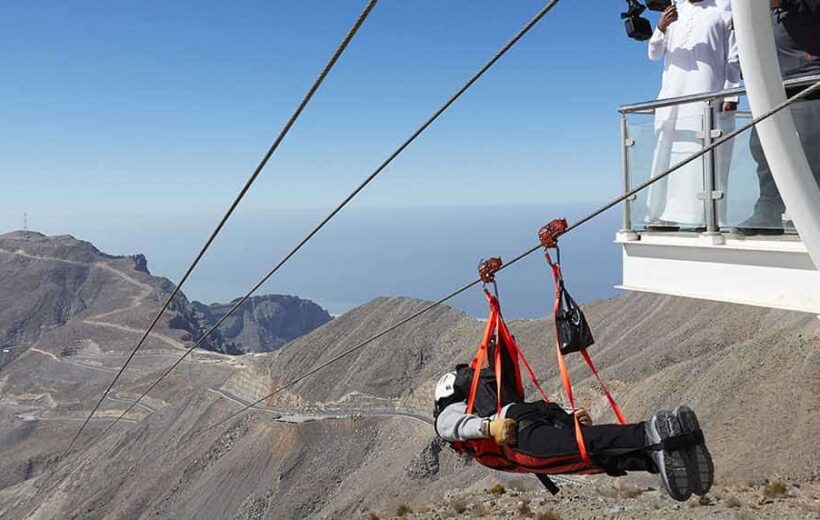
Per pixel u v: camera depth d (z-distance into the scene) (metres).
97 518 177.00
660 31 12.70
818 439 57.94
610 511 31.88
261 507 141.25
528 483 48.00
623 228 12.13
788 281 9.80
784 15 10.22
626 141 12.20
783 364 74.00
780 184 9.05
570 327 7.22
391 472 124.06
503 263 7.54
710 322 123.56
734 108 10.47
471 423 6.97
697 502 31.08
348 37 6.88
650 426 5.91
